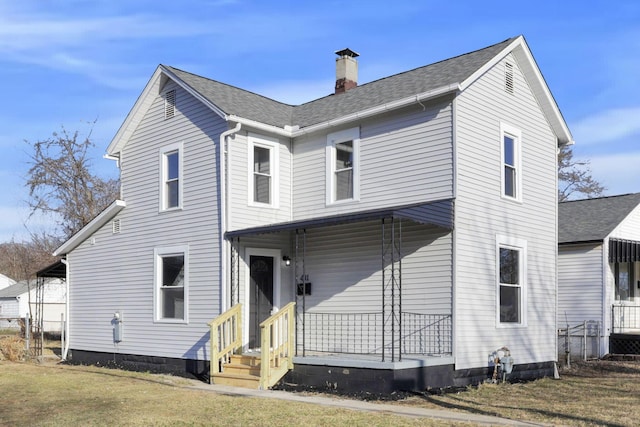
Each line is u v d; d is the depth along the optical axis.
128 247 17.95
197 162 16.02
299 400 11.34
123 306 17.91
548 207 16.23
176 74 16.64
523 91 15.67
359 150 14.91
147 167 17.61
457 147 13.18
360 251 14.63
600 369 17.52
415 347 13.41
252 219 15.43
